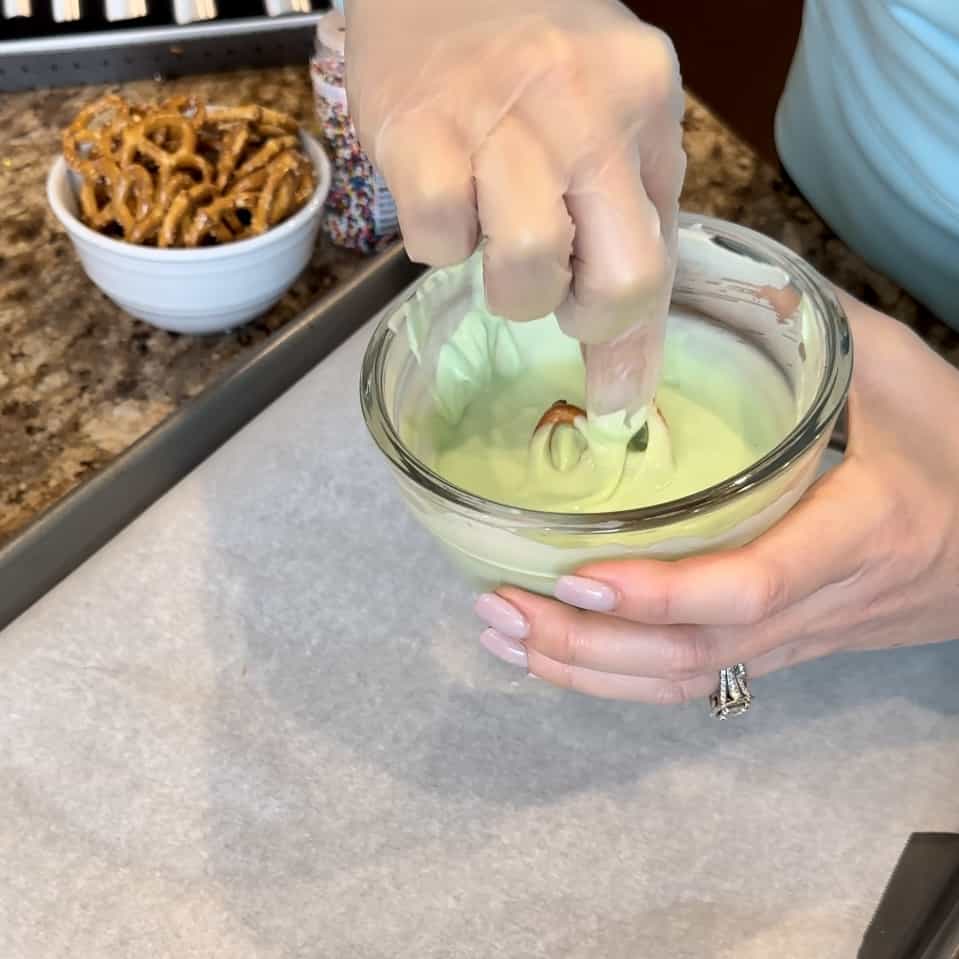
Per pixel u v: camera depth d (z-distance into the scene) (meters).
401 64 0.29
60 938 0.34
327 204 0.54
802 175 0.57
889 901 0.34
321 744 0.39
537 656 0.37
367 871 0.36
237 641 0.41
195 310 0.48
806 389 0.36
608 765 0.38
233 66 0.66
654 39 0.28
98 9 0.65
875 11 0.44
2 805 0.37
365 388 0.35
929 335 0.52
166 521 0.44
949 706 0.39
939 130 0.44
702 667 0.35
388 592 0.43
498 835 0.36
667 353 0.41
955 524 0.38
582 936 0.34
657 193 0.29
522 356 0.42
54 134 0.62
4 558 0.42
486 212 0.26
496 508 0.32
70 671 0.40
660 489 0.37
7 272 0.54
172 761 0.38
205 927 0.34
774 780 0.37
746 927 0.34
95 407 0.48
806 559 0.34
